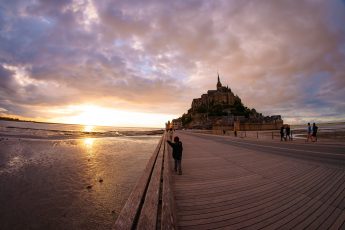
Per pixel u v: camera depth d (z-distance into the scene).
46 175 11.81
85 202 7.56
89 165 15.11
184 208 4.11
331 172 7.04
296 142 19.41
